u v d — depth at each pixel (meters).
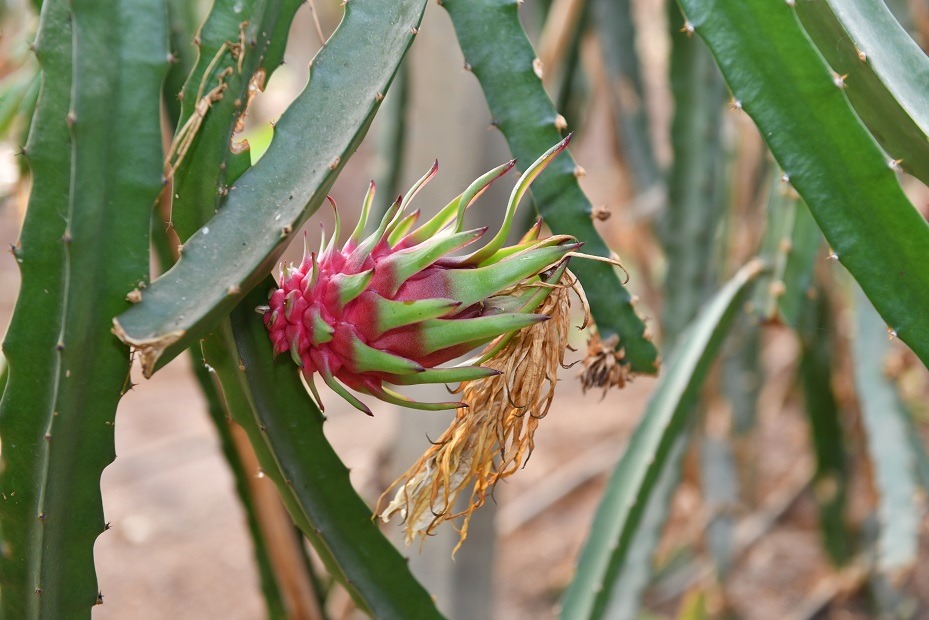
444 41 1.30
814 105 0.97
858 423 2.15
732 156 2.12
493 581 1.52
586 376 1.07
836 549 2.36
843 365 2.24
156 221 1.23
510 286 0.94
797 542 2.70
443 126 1.32
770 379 3.34
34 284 0.95
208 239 0.94
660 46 4.12
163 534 2.82
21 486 0.97
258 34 0.97
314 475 1.03
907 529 1.51
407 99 1.41
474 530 1.48
